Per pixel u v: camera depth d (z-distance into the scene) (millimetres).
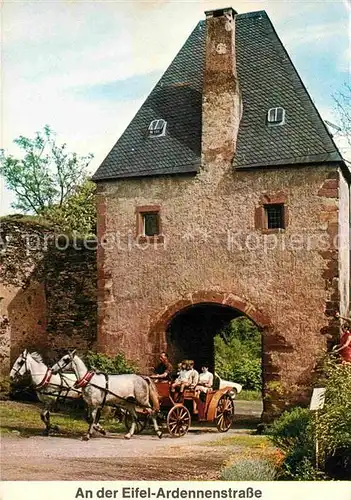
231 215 18906
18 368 15945
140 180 20000
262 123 19375
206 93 19547
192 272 19172
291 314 18125
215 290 18891
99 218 20406
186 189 19453
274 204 18500
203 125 19484
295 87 19719
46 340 23719
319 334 17844
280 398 17938
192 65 21516
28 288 23359
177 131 20344
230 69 19484
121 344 19781
